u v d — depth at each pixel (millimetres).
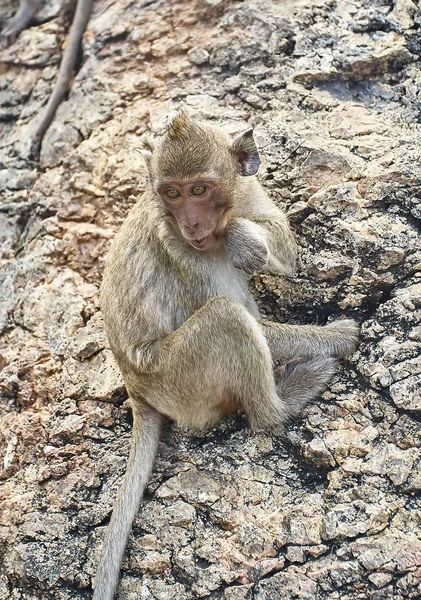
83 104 1546
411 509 1021
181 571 1046
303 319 1207
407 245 1169
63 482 1151
